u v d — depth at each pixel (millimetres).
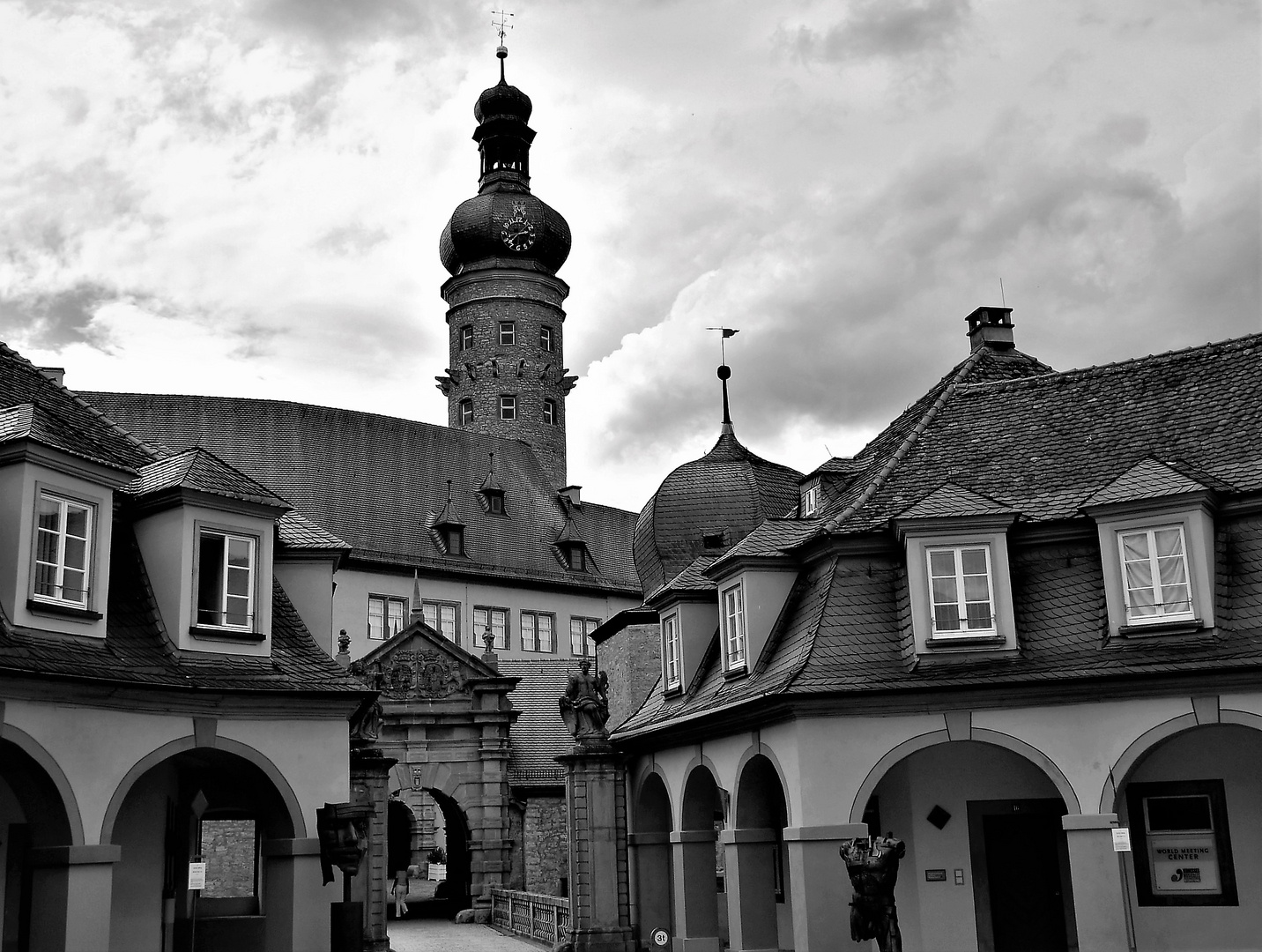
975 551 26406
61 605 23031
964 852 27781
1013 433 30297
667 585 34312
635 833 35719
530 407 98562
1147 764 26312
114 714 23406
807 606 28375
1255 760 25672
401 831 69625
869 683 25609
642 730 34375
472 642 74938
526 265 100375
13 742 21703
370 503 75125
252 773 25906
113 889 25500
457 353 100562
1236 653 24141
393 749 54094
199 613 25641
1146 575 25344
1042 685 24984
